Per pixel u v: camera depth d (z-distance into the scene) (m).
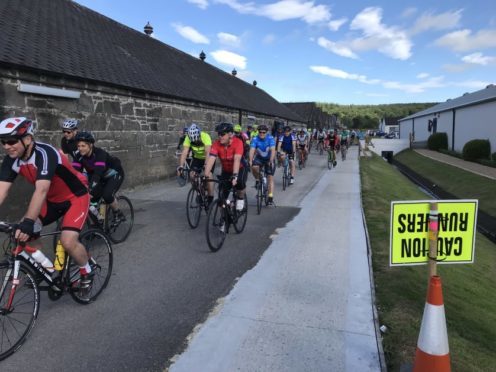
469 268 6.99
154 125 11.93
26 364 2.94
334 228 6.89
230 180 5.69
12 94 7.03
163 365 2.94
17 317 3.48
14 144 3.01
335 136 17.95
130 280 4.52
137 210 8.26
